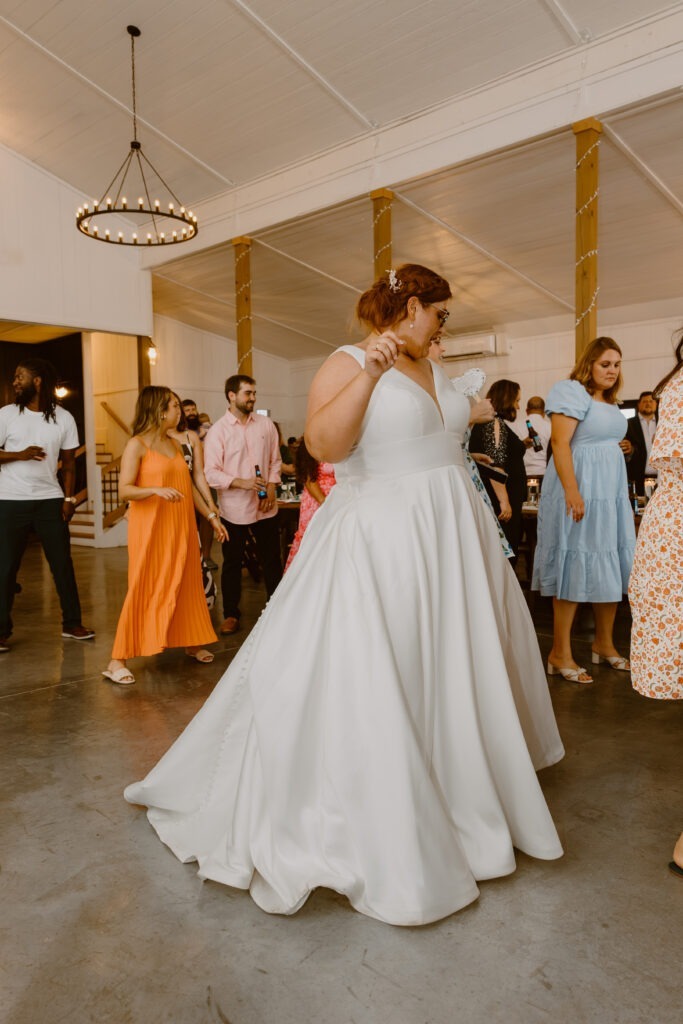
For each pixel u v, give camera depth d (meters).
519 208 8.01
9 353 14.54
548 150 6.79
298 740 1.74
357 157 7.88
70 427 4.52
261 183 8.95
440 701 1.80
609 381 3.33
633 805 2.23
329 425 1.69
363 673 1.70
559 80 6.30
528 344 11.66
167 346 13.80
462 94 6.93
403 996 1.42
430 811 1.66
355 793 1.68
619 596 3.38
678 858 1.83
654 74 5.77
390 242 7.80
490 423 4.23
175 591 3.74
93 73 7.67
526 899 1.73
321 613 1.78
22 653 4.32
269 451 4.79
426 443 1.86
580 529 3.38
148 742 2.87
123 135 8.62
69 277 10.21
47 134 9.08
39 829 2.16
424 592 1.78
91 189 10.08
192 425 7.23
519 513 4.38
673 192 7.39
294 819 1.74
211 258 10.41
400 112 7.38
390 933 1.62
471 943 1.58
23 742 2.88
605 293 10.02
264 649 1.81
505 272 9.75
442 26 6.18
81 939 1.62
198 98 7.71
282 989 1.45
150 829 2.15
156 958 1.55
